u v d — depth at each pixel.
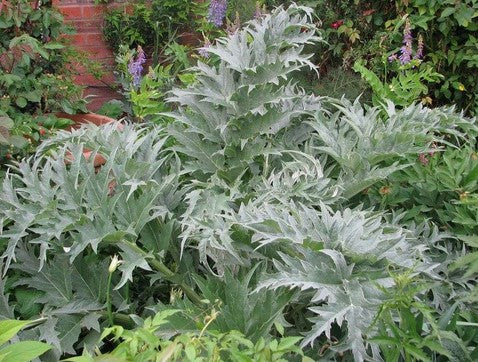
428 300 1.89
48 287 2.02
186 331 1.69
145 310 2.06
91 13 5.12
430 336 1.34
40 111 3.26
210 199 2.05
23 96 3.14
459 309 1.85
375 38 3.95
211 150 2.38
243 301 1.73
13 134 2.77
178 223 2.07
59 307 1.99
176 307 1.82
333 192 2.12
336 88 3.69
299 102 2.58
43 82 3.26
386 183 2.33
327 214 1.71
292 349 1.26
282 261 1.89
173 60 4.76
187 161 2.47
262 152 2.30
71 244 2.06
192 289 2.05
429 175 2.26
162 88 3.96
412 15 3.89
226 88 2.38
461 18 3.70
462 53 3.90
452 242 2.21
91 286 2.04
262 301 1.74
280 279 1.57
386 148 2.18
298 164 2.30
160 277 1.99
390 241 1.64
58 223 1.88
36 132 2.97
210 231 1.82
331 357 1.70
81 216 1.89
